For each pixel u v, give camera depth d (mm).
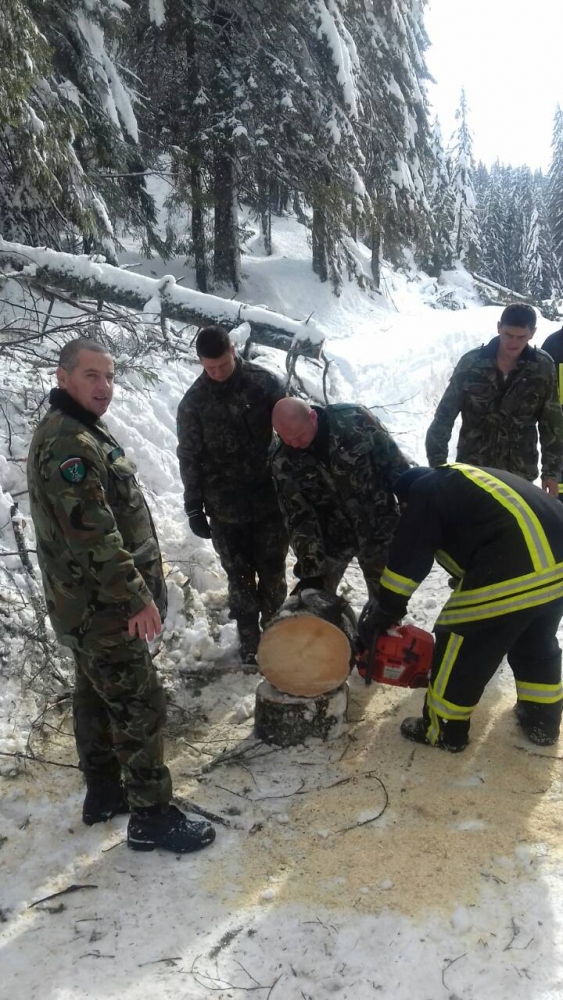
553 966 2168
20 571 4281
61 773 3105
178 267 17203
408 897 2439
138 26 11516
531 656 3088
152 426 6156
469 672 2986
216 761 3184
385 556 3555
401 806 2871
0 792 2980
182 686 3746
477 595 2910
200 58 12766
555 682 3107
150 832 2676
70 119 7727
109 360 2457
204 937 2326
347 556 3699
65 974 2217
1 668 3598
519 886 2463
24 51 6270
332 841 2709
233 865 2617
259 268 19000
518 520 2855
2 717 3381
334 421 3385
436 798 2902
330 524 3600
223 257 16469
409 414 9367
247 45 12414
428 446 4277
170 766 3176
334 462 3385
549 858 2576
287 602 3348
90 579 2430
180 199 11695
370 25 14359
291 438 3250
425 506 2984
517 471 4168
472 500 2941
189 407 3609
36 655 3670
